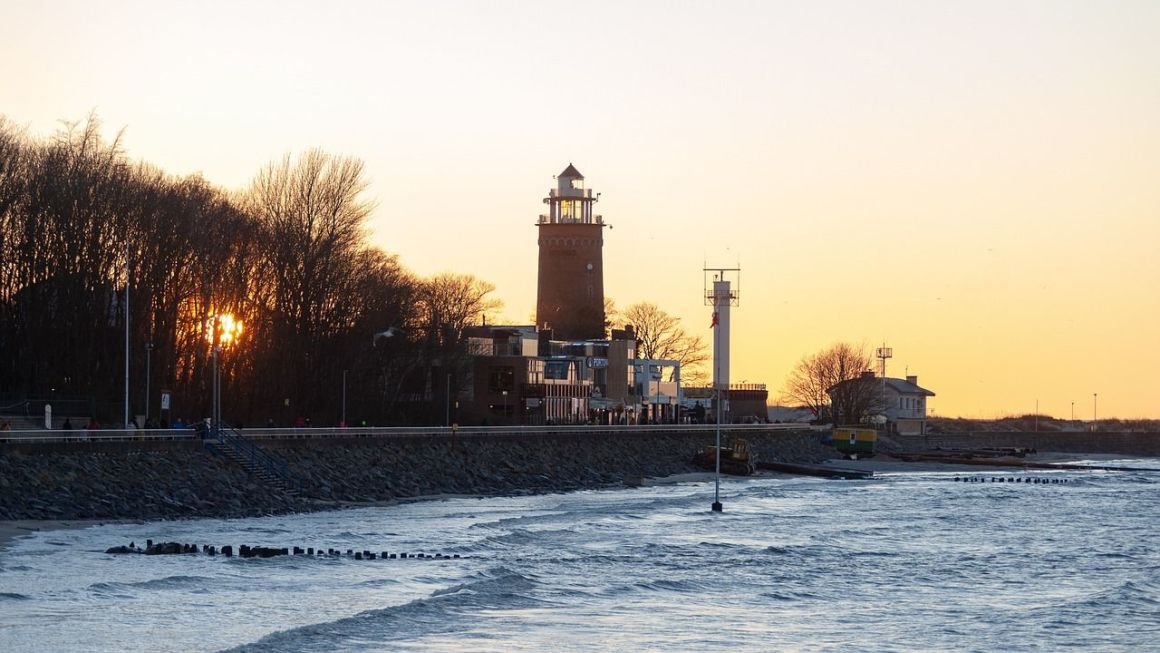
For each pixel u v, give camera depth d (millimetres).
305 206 179000
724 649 65062
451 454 163750
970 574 92812
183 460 124688
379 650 61719
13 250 152375
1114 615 77000
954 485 192250
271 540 97750
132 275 156000
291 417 173000
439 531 107688
